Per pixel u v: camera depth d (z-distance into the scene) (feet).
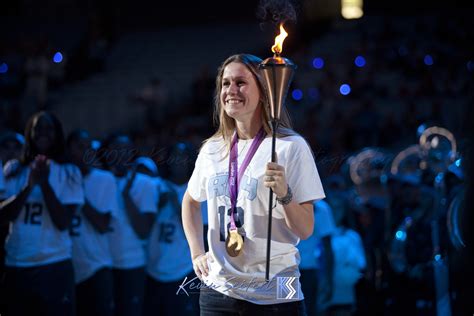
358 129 42.68
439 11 62.44
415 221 21.39
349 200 25.00
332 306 23.12
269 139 11.28
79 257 19.25
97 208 19.39
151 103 50.49
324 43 57.77
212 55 60.18
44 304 16.90
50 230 17.11
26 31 63.31
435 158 20.86
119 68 59.52
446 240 17.51
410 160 23.95
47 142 17.60
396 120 45.16
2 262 17.47
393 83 50.55
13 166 18.20
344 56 53.62
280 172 10.29
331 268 21.89
